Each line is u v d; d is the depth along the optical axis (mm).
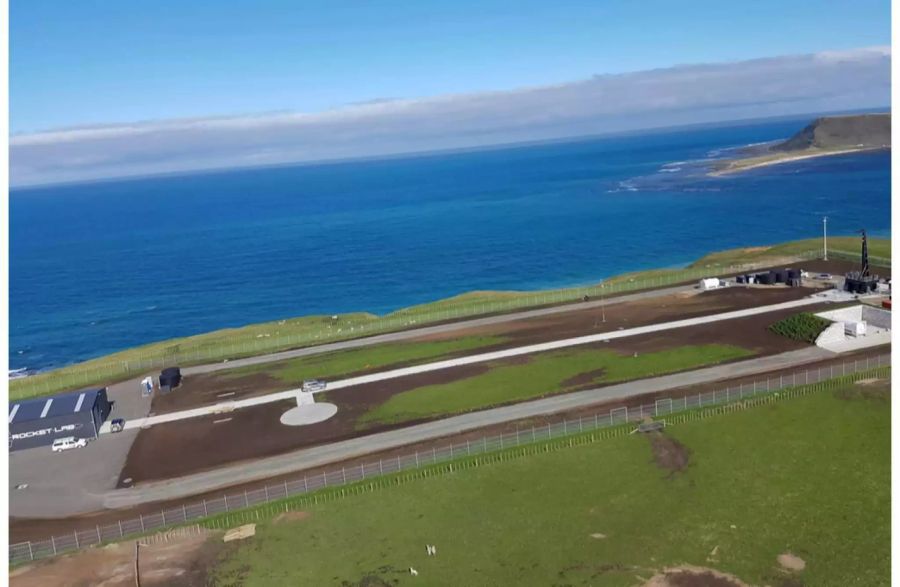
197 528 46438
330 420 63875
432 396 67500
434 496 48469
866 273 94312
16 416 63312
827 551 39156
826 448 50844
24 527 48594
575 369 71562
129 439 63469
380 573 40125
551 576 38812
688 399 61125
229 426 64500
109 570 42312
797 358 69312
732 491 46156
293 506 48406
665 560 39500
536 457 52969
